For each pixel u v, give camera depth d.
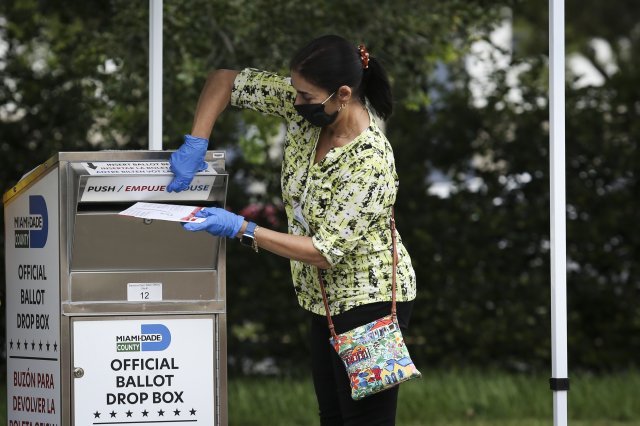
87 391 9.60
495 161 22.03
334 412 9.91
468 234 21.83
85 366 9.60
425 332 21.78
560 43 10.80
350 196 8.98
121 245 9.55
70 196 9.41
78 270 9.59
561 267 10.75
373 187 8.96
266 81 9.91
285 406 18.14
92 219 9.39
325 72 8.84
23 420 10.36
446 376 20.09
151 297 9.72
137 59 16.48
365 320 9.27
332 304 9.34
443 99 22.22
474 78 22.14
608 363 21.97
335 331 9.36
